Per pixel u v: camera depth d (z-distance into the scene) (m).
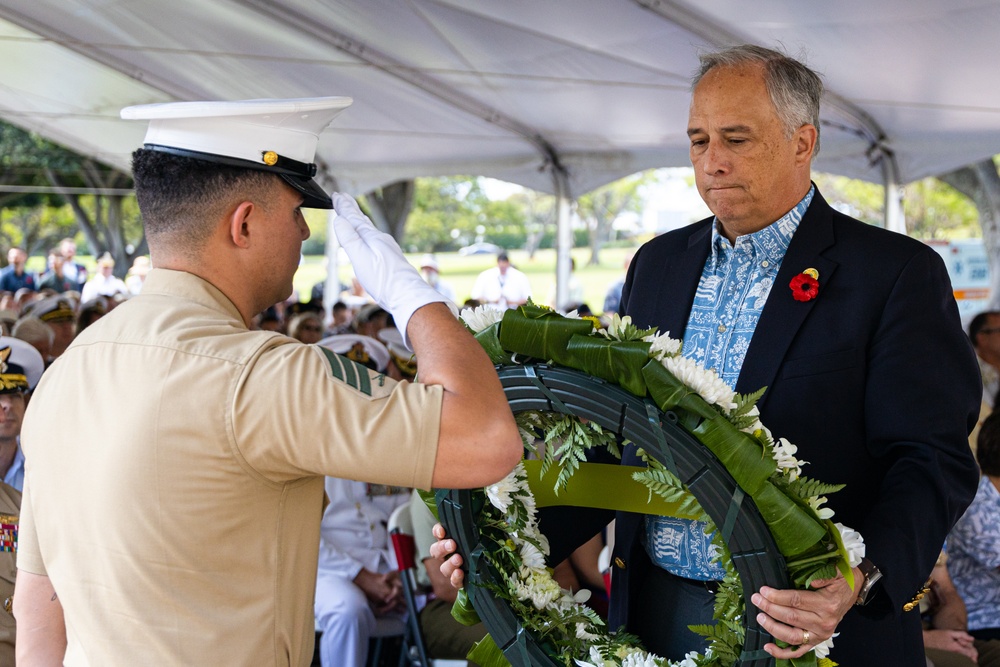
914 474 1.40
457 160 8.66
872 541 1.35
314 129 1.22
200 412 1.07
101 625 1.10
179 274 1.17
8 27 7.04
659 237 1.82
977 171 12.59
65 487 1.13
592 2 4.47
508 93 6.54
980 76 4.98
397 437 1.06
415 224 25.27
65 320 5.15
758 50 1.56
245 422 1.07
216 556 1.09
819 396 1.49
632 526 1.62
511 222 25.45
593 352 1.29
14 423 2.63
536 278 23.09
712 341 1.61
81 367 1.16
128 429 1.09
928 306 1.48
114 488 1.08
